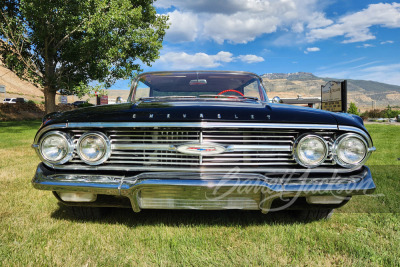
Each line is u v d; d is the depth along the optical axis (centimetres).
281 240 214
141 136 213
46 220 254
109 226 242
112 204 222
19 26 1434
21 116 2473
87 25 1451
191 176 201
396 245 207
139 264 185
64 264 184
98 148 211
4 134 1099
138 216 266
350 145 211
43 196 322
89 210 251
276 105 249
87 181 205
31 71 1533
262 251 199
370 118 4747
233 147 208
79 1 1409
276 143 215
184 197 205
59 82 1558
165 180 199
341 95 905
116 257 192
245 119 209
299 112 223
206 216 267
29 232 228
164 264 185
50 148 212
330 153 213
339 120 216
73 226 242
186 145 207
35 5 1305
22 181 387
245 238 219
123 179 205
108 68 1633
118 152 213
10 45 1554
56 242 213
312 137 209
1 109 2420
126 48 1712
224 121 207
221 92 342
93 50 1521
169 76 352
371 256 192
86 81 1712
